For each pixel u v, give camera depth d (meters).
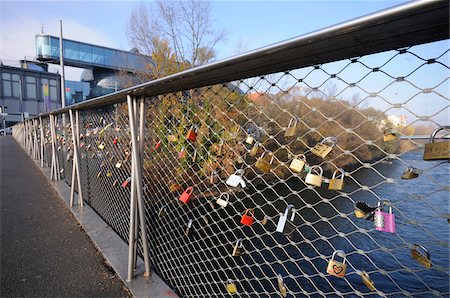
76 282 1.79
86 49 36.03
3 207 3.36
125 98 1.82
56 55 34.50
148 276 1.79
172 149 1.95
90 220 2.79
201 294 1.75
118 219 2.60
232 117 1.39
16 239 2.44
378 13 0.60
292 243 1.15
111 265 1.94
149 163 2.18
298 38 0.75
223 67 1.01
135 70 16.69
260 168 1.22
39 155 7.05
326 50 0.81
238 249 1.44
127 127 2.37
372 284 0.88
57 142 5.07
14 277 1.85
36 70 38.94
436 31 0.65
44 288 1.73
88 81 43.12
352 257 2.75
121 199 2.51
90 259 2.08
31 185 4.48
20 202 3.56
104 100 2.06
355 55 0.84
